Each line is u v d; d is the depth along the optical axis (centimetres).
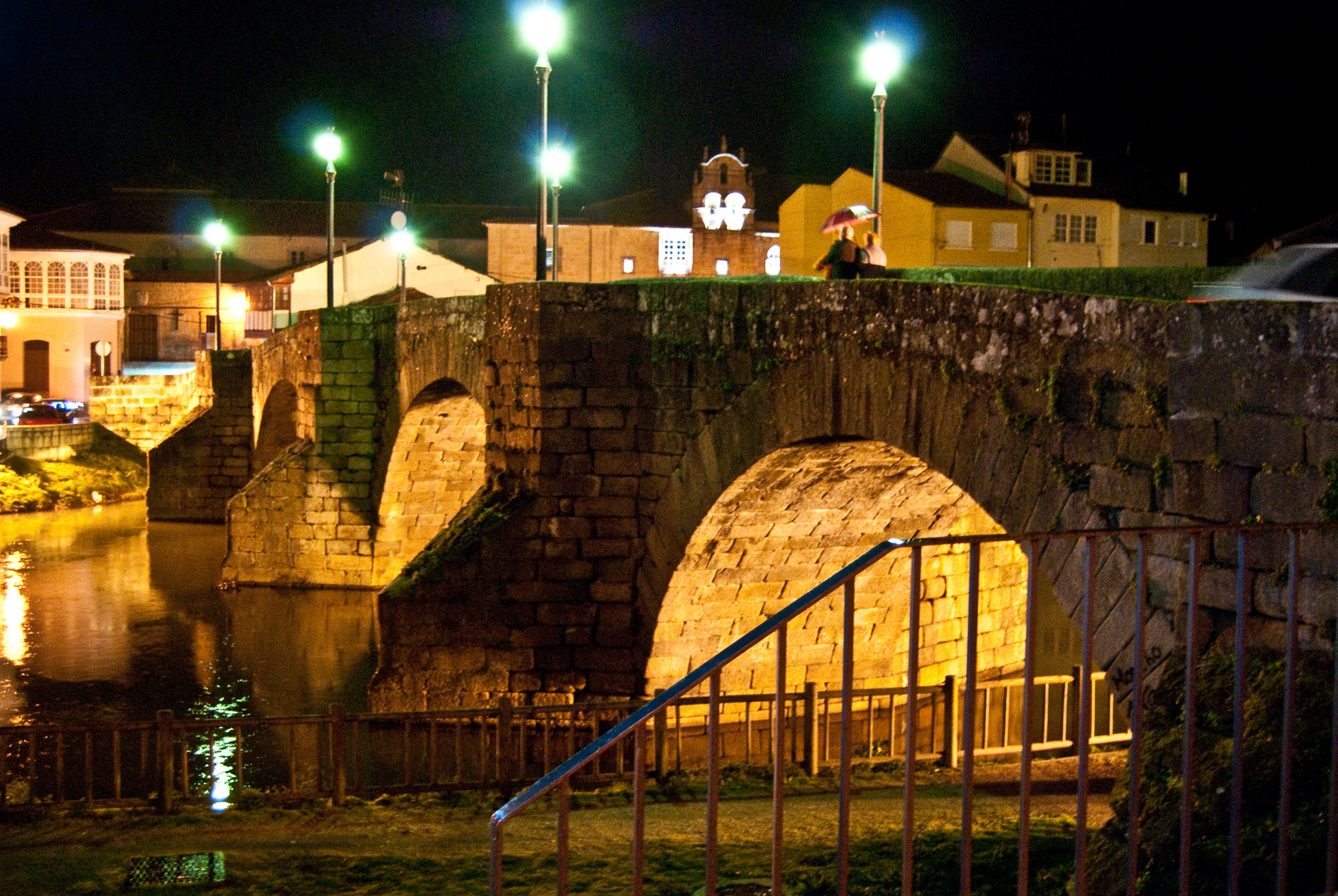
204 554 3869
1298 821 741
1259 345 912
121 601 3169
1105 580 1067
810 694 1490
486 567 1941
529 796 533
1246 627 910
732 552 1845
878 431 1382
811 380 1505
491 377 2066
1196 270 1521
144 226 7600
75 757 1986
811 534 1877
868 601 2028
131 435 5762
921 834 1121
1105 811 1220
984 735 1758
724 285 1702
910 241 4903
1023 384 1170
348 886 1072
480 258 7006
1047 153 4962
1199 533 636
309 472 3294
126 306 7400
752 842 1132
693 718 1912
